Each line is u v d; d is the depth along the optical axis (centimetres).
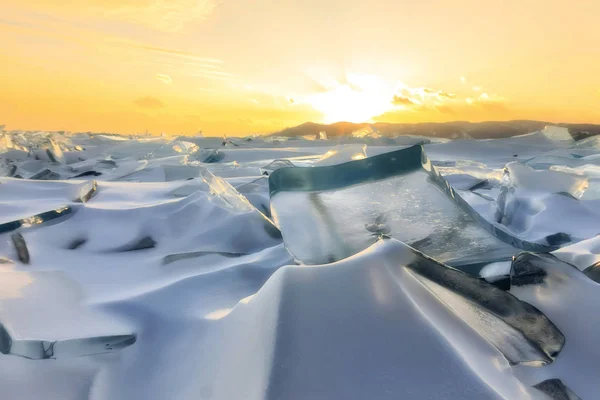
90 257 195
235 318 111
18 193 300
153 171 465
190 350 111
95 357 113
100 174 491
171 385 101
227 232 215
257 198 281
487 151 909
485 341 98
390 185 180
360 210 168
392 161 186
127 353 115
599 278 122
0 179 324
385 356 86
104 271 178
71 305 136
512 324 105
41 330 114
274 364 85
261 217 223
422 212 163
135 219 231
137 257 195
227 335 107
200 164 573
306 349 88
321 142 1205
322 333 91
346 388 81
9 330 111
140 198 292
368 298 99
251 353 91
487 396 79
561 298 115
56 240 210
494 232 156
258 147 1081
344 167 187
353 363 85
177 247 205
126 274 175
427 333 91
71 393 101
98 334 116
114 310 135
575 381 94
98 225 226
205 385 93
